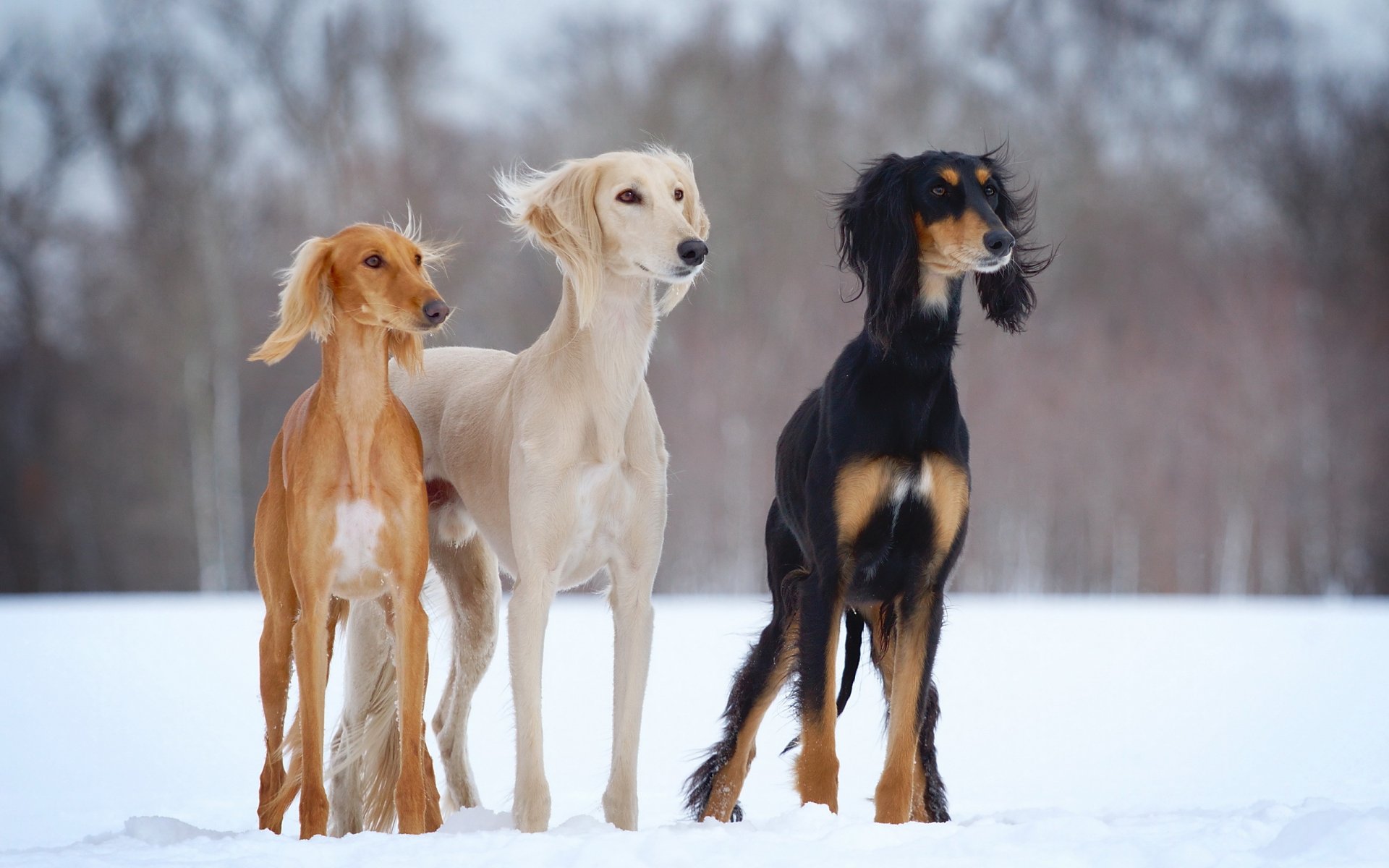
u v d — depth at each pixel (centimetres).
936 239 531
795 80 3147
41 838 557
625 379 526
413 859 387
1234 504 2886
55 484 3081
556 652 1261
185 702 990
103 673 1145
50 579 3083
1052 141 3253
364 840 427
